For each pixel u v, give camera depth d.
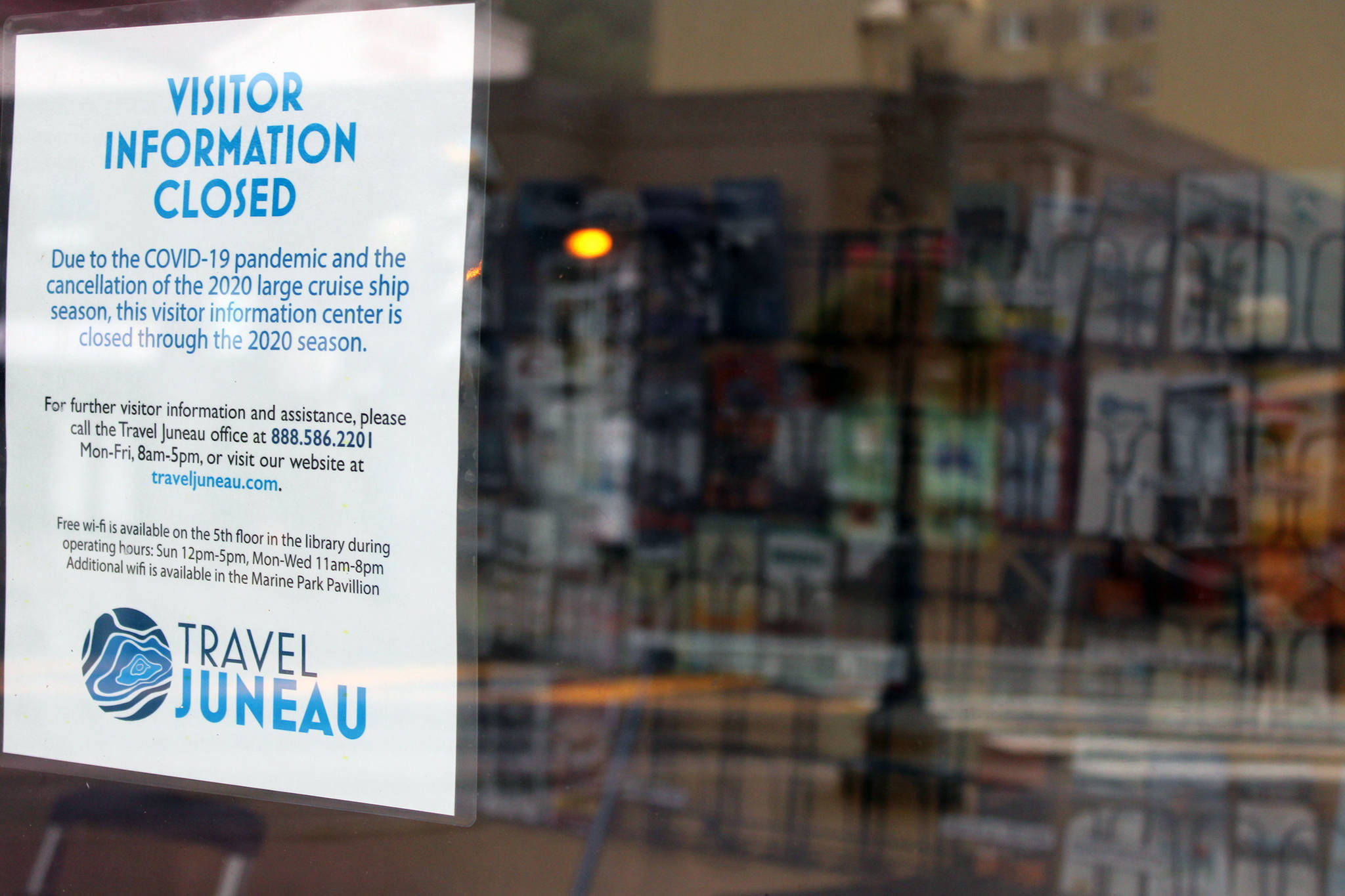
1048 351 3.91
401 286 1.17
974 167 3.44
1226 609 3.76
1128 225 3.61
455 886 1.67
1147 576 3.91
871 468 4.15
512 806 2.63
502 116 3.34
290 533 1.21
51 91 1.24
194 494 1.23
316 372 1.19
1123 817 2.89
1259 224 3.61
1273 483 3.82
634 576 4.24
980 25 3.12
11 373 1.26
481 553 4.29
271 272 1.20
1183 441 3.90
